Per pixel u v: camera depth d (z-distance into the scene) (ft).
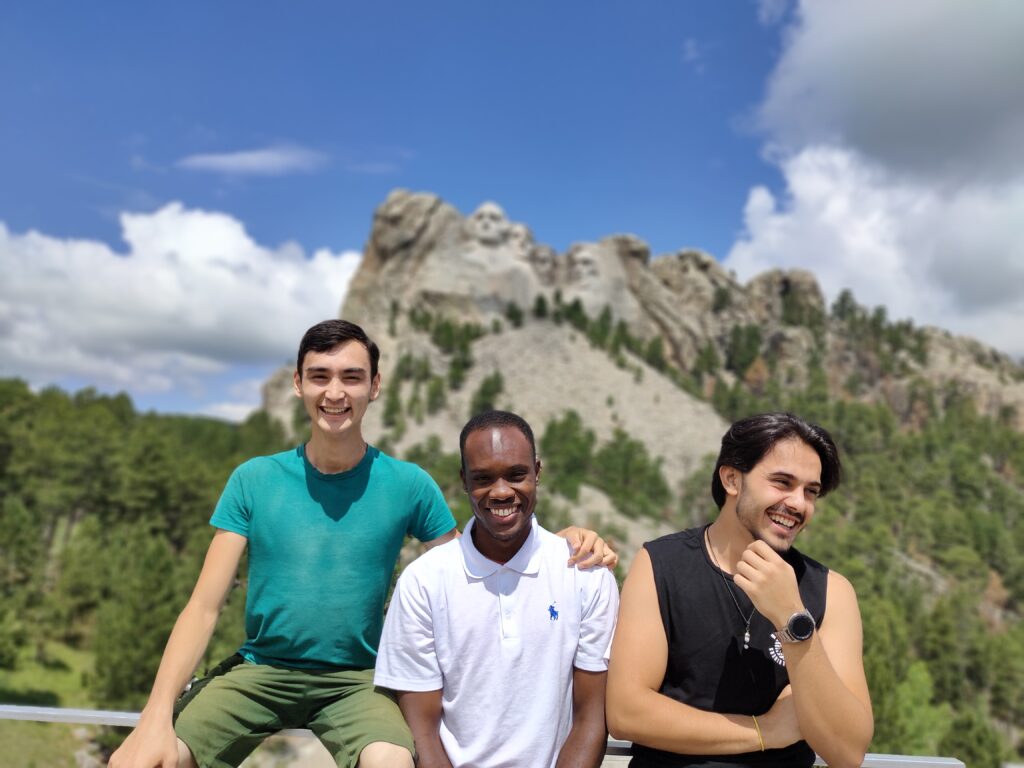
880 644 63.57
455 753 4.50
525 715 4.45
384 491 5.34
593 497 159.33
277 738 5.08
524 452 4.46
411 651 4.58
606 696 4.55
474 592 4.54
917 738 57.67
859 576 110.73
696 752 4.31
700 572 4.59
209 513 97.96
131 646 48.44
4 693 54.03
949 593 137.59
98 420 140.15
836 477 4.62
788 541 4.55
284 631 5.14
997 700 91.09
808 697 4.03
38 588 64.90
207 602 5.04
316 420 5.22
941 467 203.82
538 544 4.69
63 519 101.81
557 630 4.55
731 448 4.64
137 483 94.84
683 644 4.51
